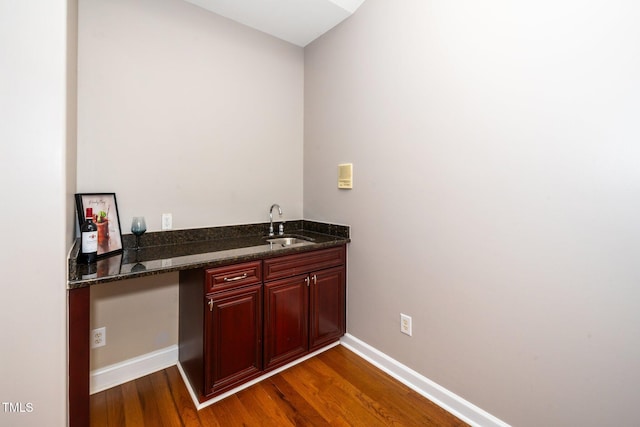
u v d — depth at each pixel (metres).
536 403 1.30
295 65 2.62
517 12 1.30
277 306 1.87
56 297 1.17
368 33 2.03
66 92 1.18
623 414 1.08
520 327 1.34
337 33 2.28
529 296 1.31
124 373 1.81
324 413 1.58
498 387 1.42
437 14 1.61
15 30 1.08
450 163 1.58
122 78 1.78
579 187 1.16
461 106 1.52
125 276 1.32
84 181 1.67
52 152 1.14
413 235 1.78
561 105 1.19
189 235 2.08
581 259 1.16
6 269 1.10
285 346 1.92
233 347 1.69
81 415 1.27
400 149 1.84
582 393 1.18
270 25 2.29
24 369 1.14
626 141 1.05
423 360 1.75
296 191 2.68
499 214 1.39
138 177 1.86
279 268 1.87
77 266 1.41
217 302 1.62
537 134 1.26
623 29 1.04
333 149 2.36
